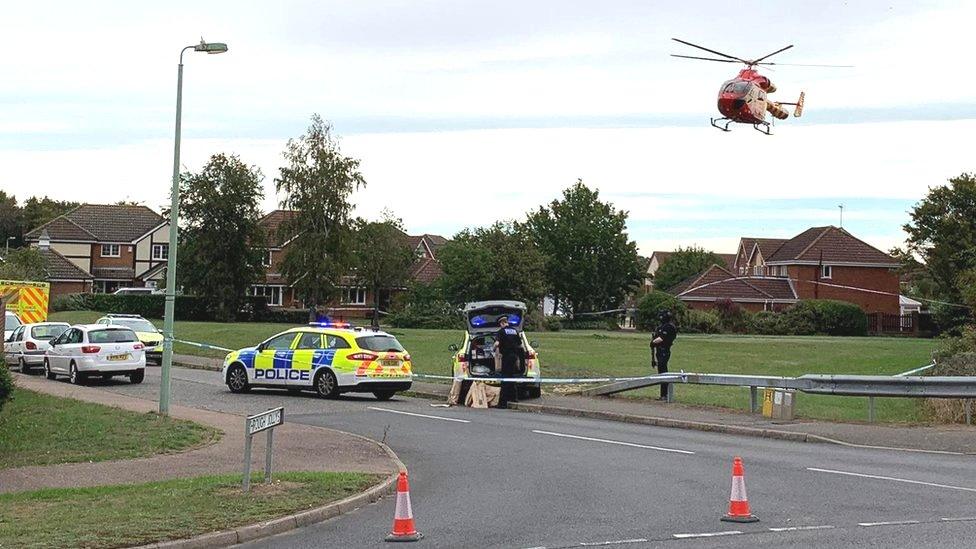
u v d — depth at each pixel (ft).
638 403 79.10
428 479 46.39
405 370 85.30
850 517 35.86
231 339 153.99
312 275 227.81
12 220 391.86
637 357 127.54
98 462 48.91
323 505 38.22
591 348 145.38
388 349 84.69
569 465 50.11
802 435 60.49
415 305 236.02
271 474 43.60
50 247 298.76
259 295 293.64
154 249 315.17
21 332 110.01
